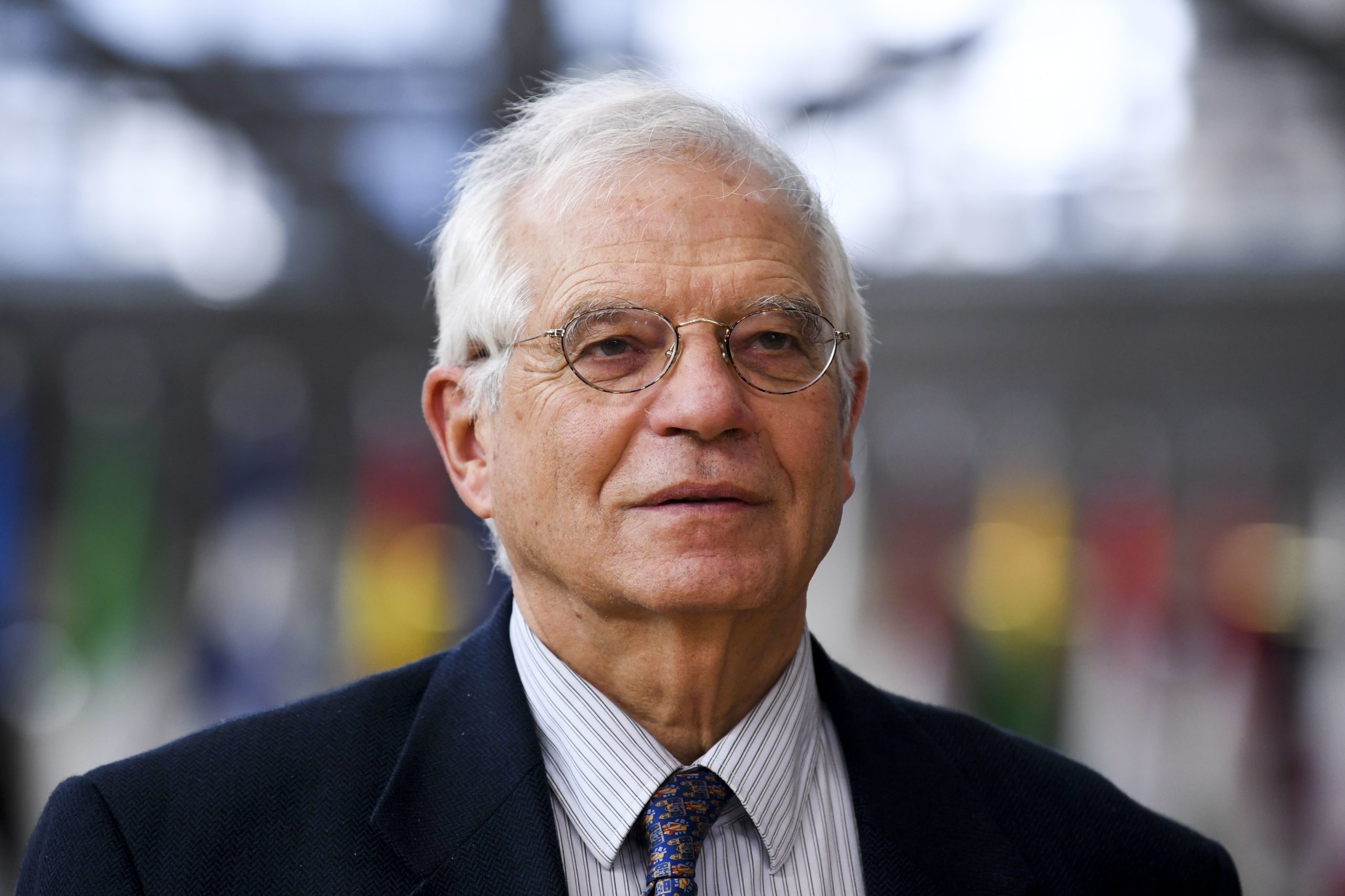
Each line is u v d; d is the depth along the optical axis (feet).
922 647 41.93
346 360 45.16
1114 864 11.98
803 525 11.04
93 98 42.42
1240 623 40.93
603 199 11.12
